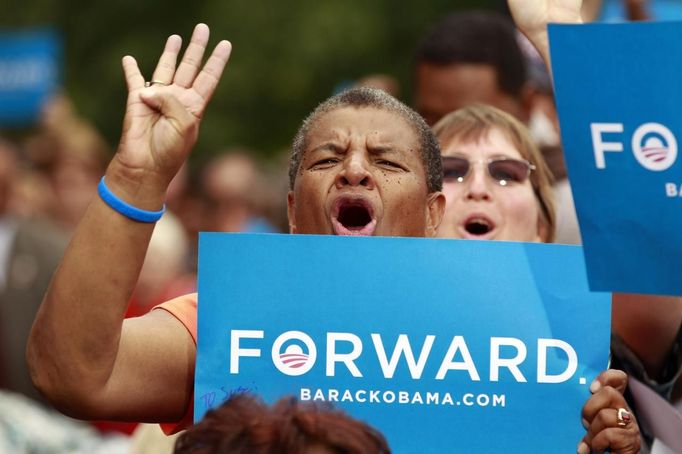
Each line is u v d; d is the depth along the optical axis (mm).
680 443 6008
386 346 5387
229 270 5410
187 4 35000
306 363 5379
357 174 5754
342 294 5402
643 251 5258
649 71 5141
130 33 35562
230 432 4637
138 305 13758
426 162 5941
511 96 9766
